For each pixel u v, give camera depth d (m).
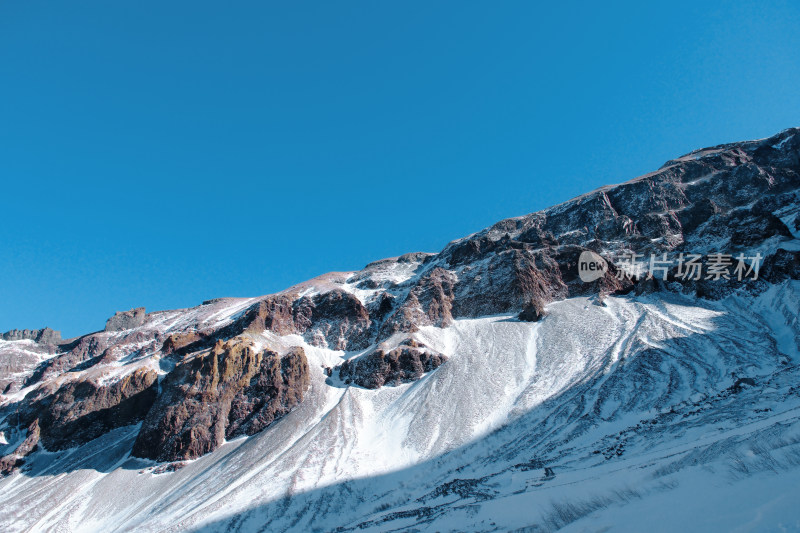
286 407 88.81
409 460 64.56
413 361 92.38
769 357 63.94
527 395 71.62
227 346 99.38
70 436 97.62
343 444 72.25
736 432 35.81
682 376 63.31
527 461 53.72
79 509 71.50
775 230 100.00
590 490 32.69
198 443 82.44
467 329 104.00
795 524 18.89
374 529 44.28
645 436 48.09
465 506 40.59
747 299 86.25
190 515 59.97
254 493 62.53
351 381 94.56
